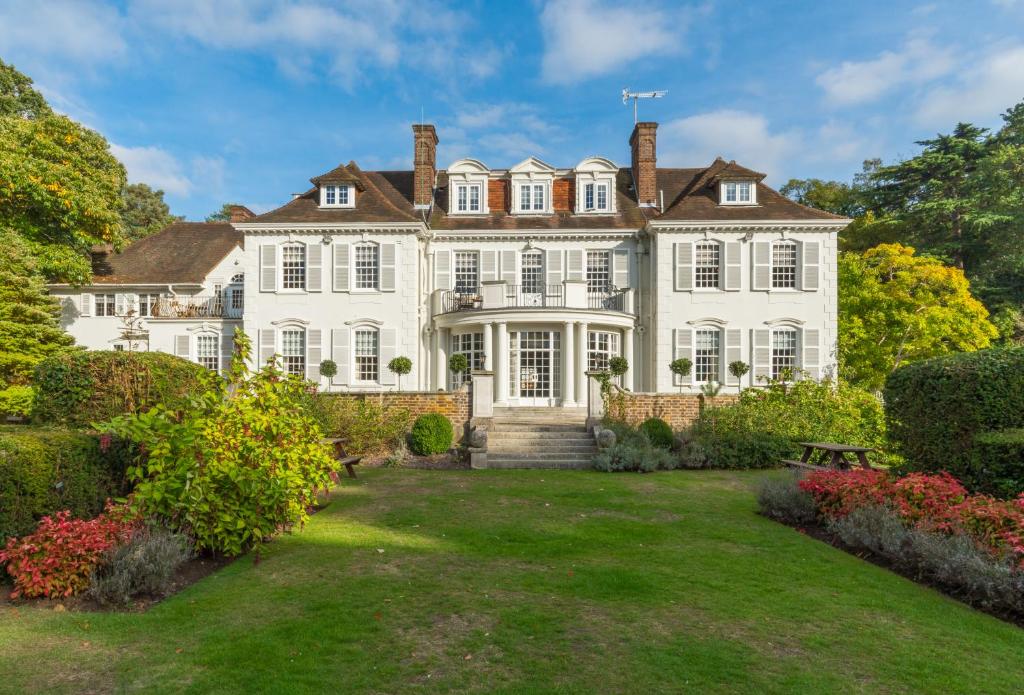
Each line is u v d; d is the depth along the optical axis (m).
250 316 23.92
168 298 29.95
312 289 23.84
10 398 19.22
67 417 10.13
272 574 6.26
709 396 17.66
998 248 33.84
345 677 4.02
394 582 5.98
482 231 24.81
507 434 16.73
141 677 4.03
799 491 8.89
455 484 12.19
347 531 8.16
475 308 22.83
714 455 14.73
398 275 23.78
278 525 7.88
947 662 4.30
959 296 25.00
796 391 17.14
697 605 5.37
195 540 6.72
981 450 7.88
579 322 22.27
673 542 7.66
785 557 6.97
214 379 7.80
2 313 21.31
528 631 4.76
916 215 36.81
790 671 4.12
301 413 8.84
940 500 6.98
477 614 5.12
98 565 5.67
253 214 30.33
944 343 25.66
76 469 6.71
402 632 4.74
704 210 24.25
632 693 3.83
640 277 24.86
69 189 24.97
